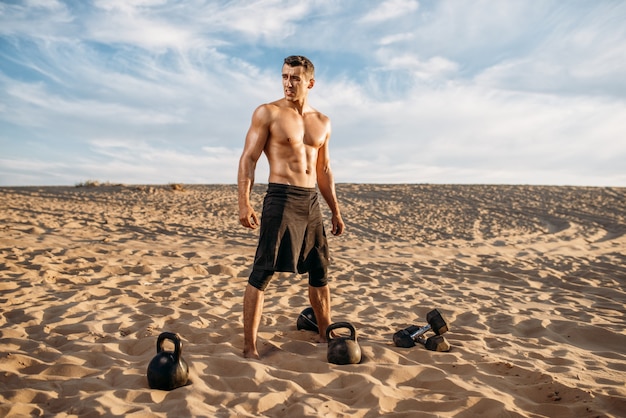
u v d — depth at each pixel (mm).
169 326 4715
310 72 3898
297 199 3848
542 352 4270
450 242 13758
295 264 3867
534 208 22859
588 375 3629
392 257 10531
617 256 11547
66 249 8500
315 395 3074
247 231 13852
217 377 3324
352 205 23406
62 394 3092
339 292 6820
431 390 3250
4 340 3996
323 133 4043
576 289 7758
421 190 30125
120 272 7379
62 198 20828
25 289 5984
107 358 3752
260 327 4809
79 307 5250
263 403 2953
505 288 7605
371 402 2992
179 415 2760
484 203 24672
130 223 13719
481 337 4645
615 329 5223
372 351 3891
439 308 5938
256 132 3818
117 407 2832
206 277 7434
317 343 4312
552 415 2953
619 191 28359
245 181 3811
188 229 13398
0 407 2760
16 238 9391
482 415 2857
